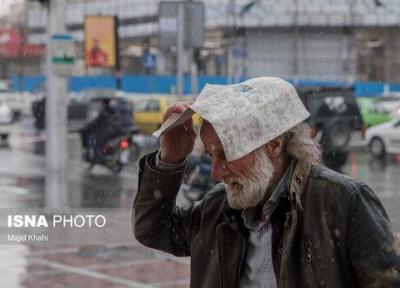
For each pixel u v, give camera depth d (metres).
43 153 38.19
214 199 4.57
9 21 81.12
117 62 26.33
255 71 54.84
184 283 13.10
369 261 4.07
